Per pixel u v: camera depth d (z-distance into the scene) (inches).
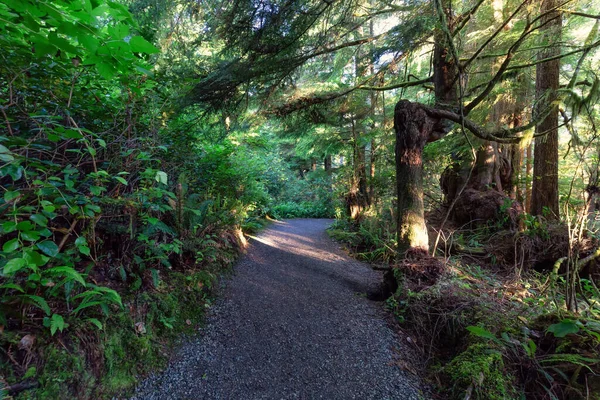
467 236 266.2
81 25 45.7
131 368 84.1
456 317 119.8
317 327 125.7
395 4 202.5
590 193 125.6
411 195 159.3
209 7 183.8
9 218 68.2
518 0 223.6
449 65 174.7
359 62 251.3
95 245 92.8
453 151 291.3
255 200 335.0
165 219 139.3
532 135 164.6
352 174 403.2
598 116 180.4
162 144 136.6
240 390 87.2
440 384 95.0
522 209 267.7
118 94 134.1
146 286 109.4
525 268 203.5
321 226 438.9
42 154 92.8
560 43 156.9
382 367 102.3
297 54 194.4
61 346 71.2
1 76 88.1
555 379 91.3
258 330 119.6
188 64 200.1
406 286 143.6
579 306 143.5
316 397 87.2
